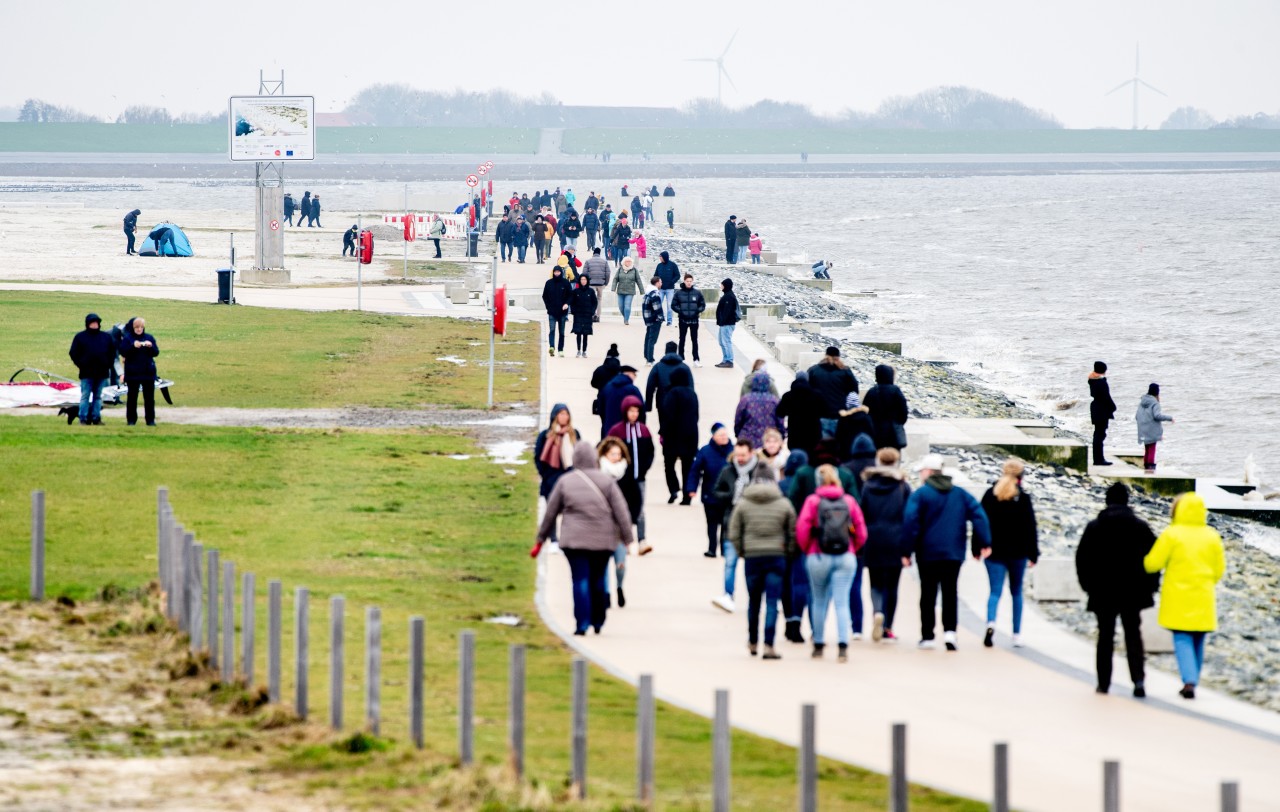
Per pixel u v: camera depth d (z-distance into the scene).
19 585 61.88
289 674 51.22
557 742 45.59
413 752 41.75
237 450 97.00
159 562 60.59
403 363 141.38
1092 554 57.03
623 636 61.59
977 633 65.75
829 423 84.50
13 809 36.84
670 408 87.50
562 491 60.75
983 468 113.25
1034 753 48.16
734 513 59.34
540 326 171.50
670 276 165.62
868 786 43.03
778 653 59.66
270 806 37.72
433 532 78.00
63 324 155.00
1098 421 124.25
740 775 43.53
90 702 47.66
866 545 62.47
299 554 71.38
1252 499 126.00
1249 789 45.16
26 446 94.62
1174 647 61.00
